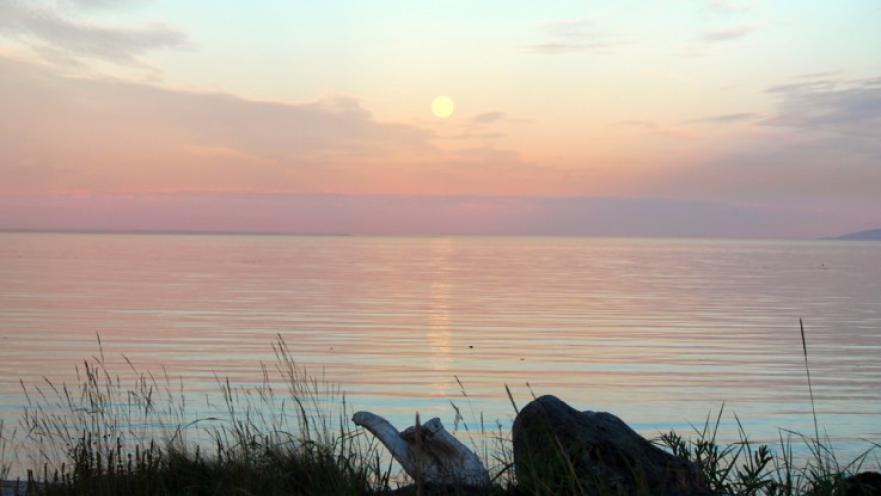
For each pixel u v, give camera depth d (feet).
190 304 194.39
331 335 127.24
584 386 78.33
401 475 23.47
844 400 71.31
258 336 123.03
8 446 24.50
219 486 17.39
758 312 192.75
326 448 18.62
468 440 41.55
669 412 64.23
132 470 18.86
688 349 113.91
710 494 15.07
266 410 40.91
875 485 15.71
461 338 126.41
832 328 153.07
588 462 14.94
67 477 18.25
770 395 73.82
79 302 196.85
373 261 619.67
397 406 64.18
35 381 70.49
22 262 506.89
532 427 16.03
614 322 160.56
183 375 77.56
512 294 258.78
